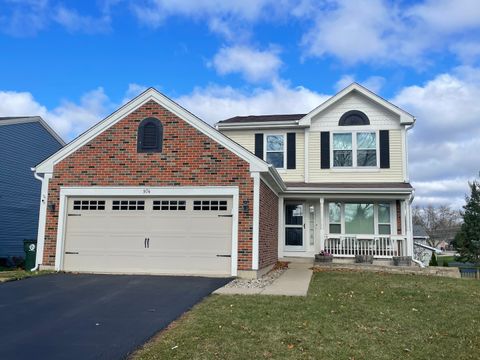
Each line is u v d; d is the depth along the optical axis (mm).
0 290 9875
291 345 5941
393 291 10422
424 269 15055
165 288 10164
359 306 8547
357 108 18422
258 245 12250
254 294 9531
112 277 11812
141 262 12742
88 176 13250
